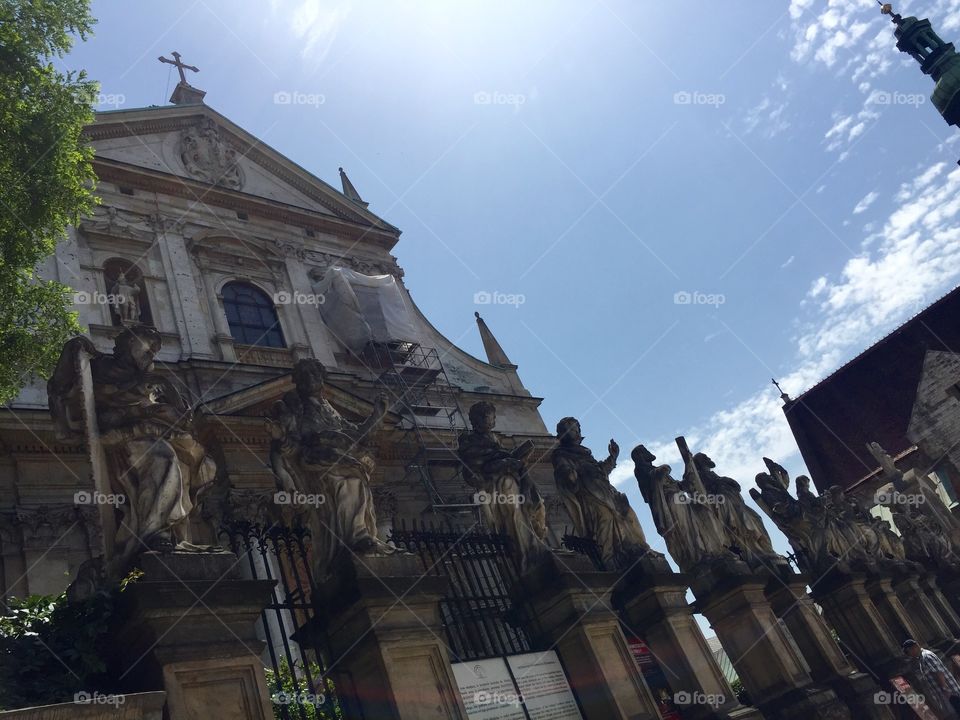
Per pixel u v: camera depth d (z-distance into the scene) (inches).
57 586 652.7
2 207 546.6
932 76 1758.1
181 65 1157.1
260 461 803.4
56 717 213.8
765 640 536.1
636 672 420.8
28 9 568.4
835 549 769.6
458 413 1075.3
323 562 353.1
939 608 923.4
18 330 573.6
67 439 303.6
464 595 410.0
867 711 571.2
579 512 521.0
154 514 293.7
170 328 908.0
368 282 1091.3
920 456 1764.3
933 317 1886.1
